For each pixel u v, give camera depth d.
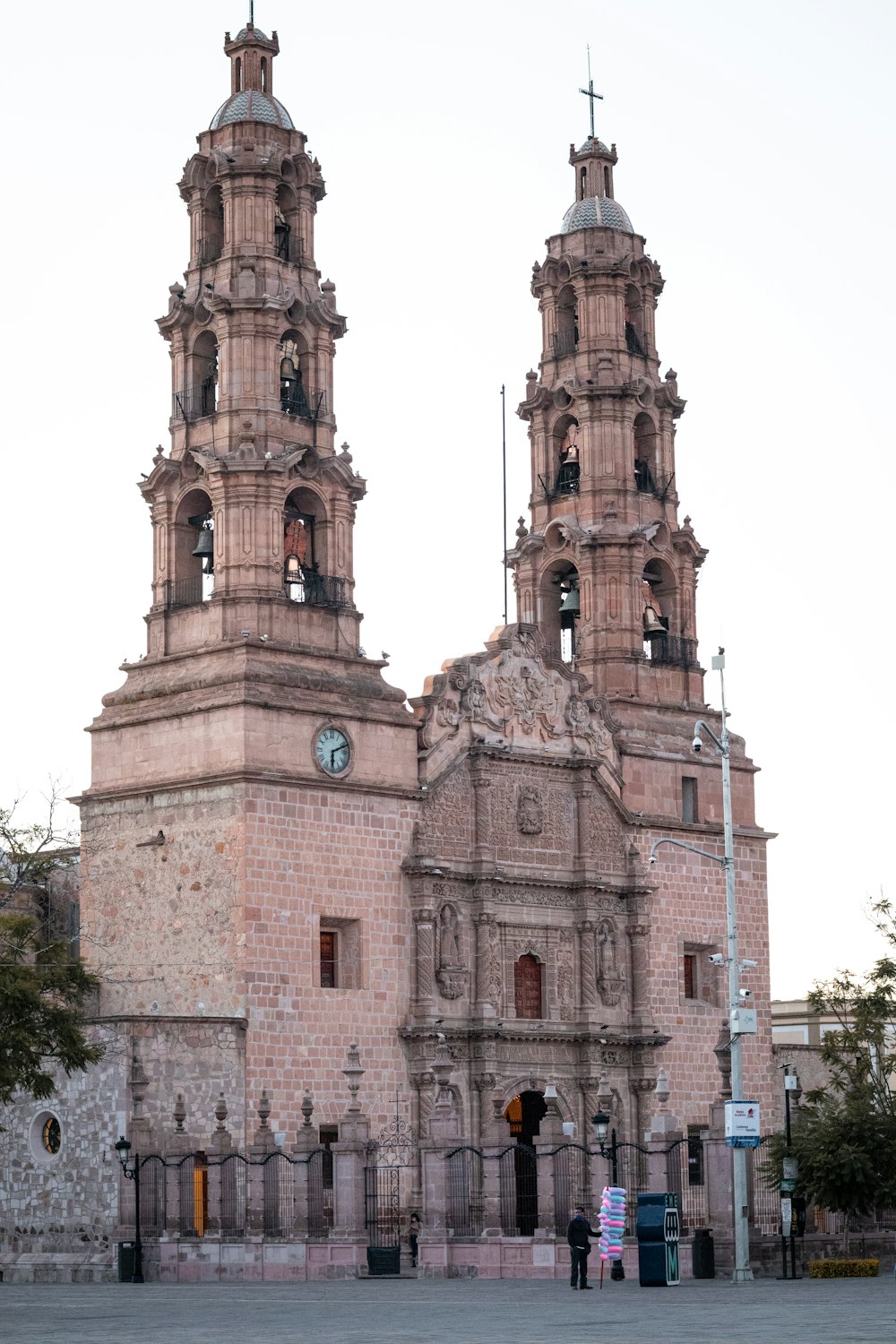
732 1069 79.31
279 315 101.81
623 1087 105.81
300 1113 94.25
